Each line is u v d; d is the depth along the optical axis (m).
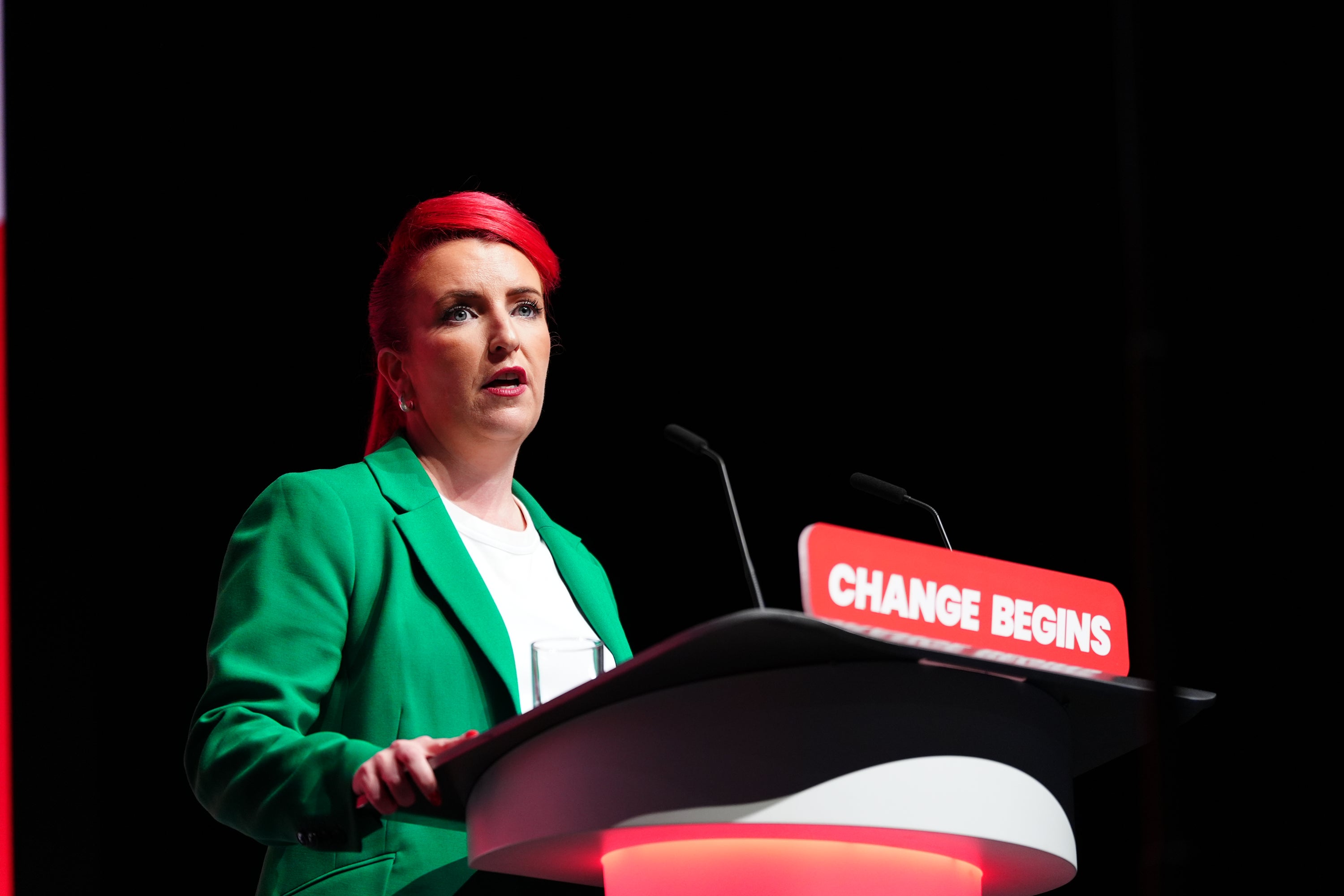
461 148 15.05
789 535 14.92
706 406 15.40
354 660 7.67
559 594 8.81
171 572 13.30
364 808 6.14
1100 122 14.50
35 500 12.90
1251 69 7.50
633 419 15.27
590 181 15.50
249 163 14.30
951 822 5.05
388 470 8.48
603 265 15.45
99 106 13.80
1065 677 5.45
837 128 15.48
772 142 15.62
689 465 15.25
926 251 15.06
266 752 6.45
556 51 15.51
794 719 5.04
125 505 13.26
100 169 13.73
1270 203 7.40
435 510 8.34
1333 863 6.50
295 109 14.52
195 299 13.92
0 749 12.05
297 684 7.17
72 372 13.28
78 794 12.44
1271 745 6.77
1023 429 14.34
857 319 15.20
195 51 14.22
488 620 7.91
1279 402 7.18
